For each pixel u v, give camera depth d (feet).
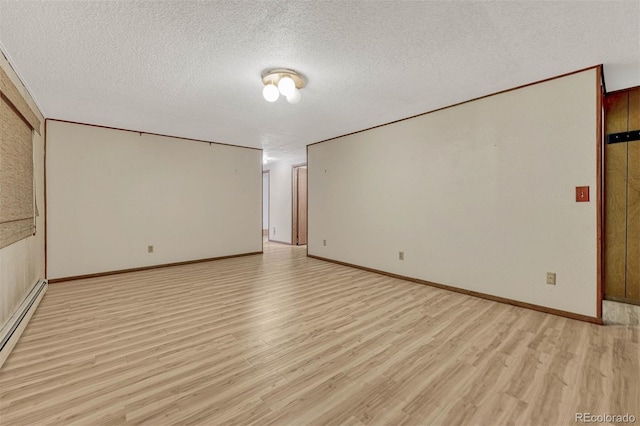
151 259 15.42
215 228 17.88
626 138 9.70
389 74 8.68
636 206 9.57
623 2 5.56
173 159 16.17
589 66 8.20
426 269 12.34
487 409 4.88
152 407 4.94
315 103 11.05
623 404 4.95
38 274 11.09
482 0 5.54
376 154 14.39
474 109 10.66
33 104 10.37
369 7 5.73
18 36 6.51
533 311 9.25
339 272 14.71
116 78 8.74
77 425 4.53
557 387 5.42
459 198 11.16
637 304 9.60
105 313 9.11
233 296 10.85
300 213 24.47
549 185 9.02
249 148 19.43
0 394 5.24
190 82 9.10
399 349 6.88
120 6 5.60
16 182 8.13
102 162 13.87
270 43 7.00
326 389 5.43
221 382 5.65
